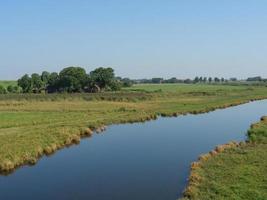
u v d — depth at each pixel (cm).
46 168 3175
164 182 2742
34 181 2806
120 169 3130
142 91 14962
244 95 13112
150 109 7638
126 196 2445
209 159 3131
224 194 2250
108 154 3709
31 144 3712
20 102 9238
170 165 3241
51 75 16438
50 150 3759
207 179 2566
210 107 8269
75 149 3947
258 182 2475
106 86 16062
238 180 2523
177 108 7906
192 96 12312
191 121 6250
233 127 5525
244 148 3562
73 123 5375
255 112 7756
